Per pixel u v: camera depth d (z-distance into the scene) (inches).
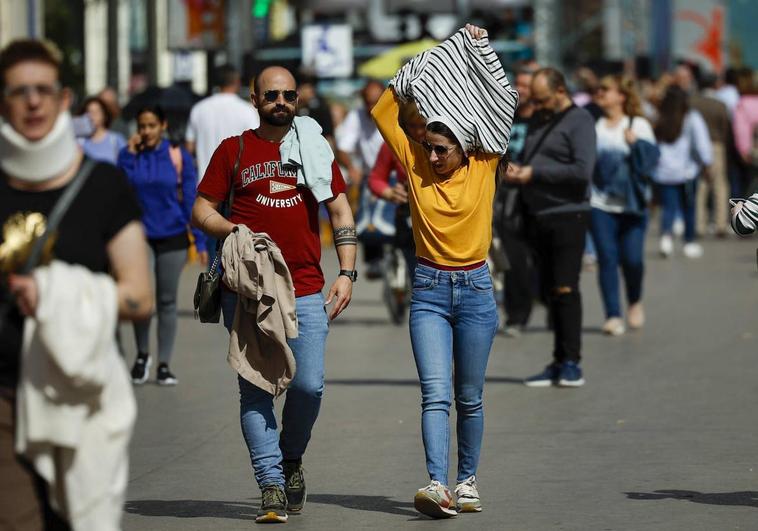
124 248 496.4
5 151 482.9
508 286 1489.9
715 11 3656.5
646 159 1448.1
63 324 461.1
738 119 2586.1
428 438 752.3
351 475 858.8
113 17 2224.4
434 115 754.2
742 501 773.3
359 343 1456.7
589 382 1187.3
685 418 1019.9
